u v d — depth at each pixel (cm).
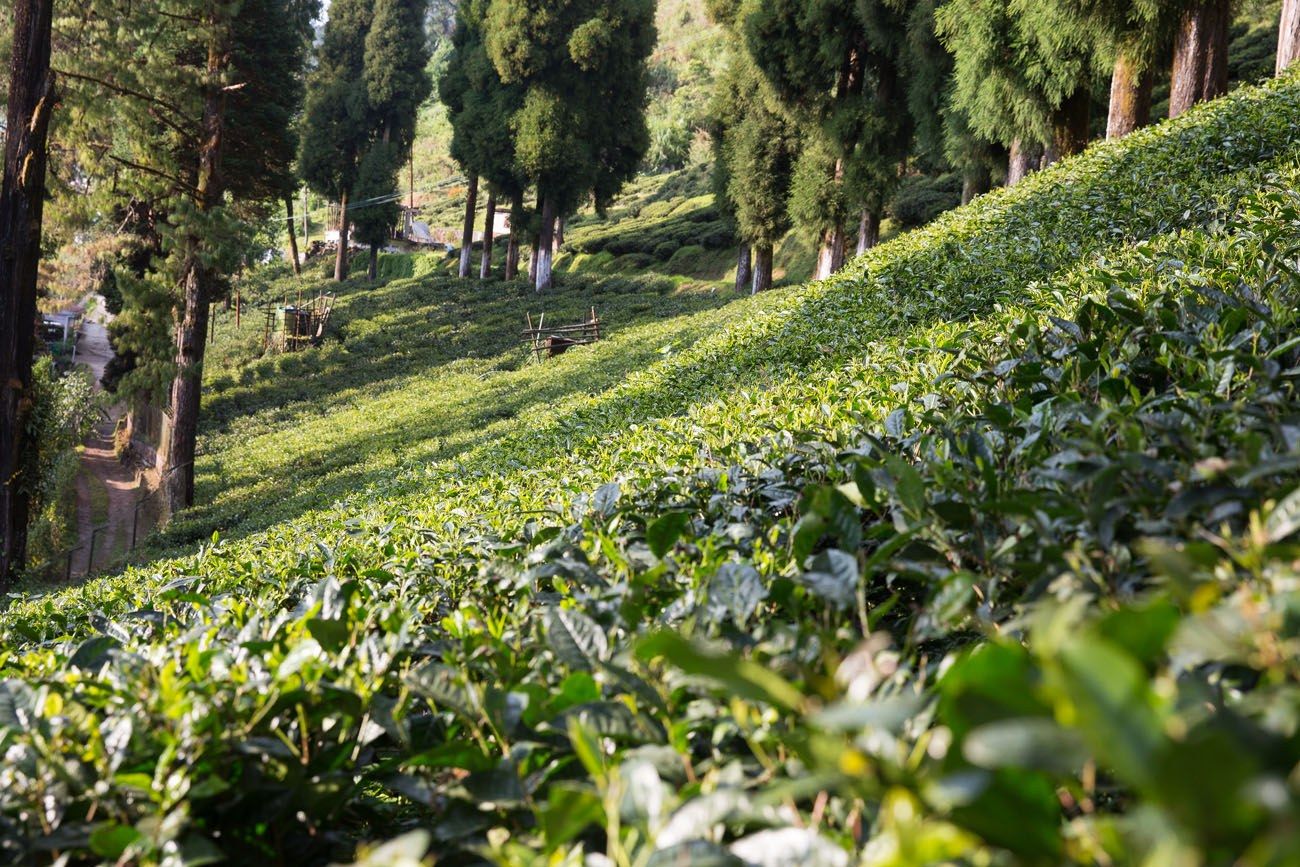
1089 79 1561
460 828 150
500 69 4228
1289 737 87
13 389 1519
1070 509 172
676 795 132
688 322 2581
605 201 4719
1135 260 585
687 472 404
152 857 141
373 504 1055
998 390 373
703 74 10931
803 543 189
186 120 2162
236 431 3120
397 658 215
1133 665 70
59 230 2317
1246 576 135
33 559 2031
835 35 2406
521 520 421
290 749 165
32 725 168
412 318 4294
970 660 88
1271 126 876
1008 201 1112
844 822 131
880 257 1169
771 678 97
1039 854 89
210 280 2266
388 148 5444
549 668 192
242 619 273
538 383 2364
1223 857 71
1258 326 273
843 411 424
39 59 1501
